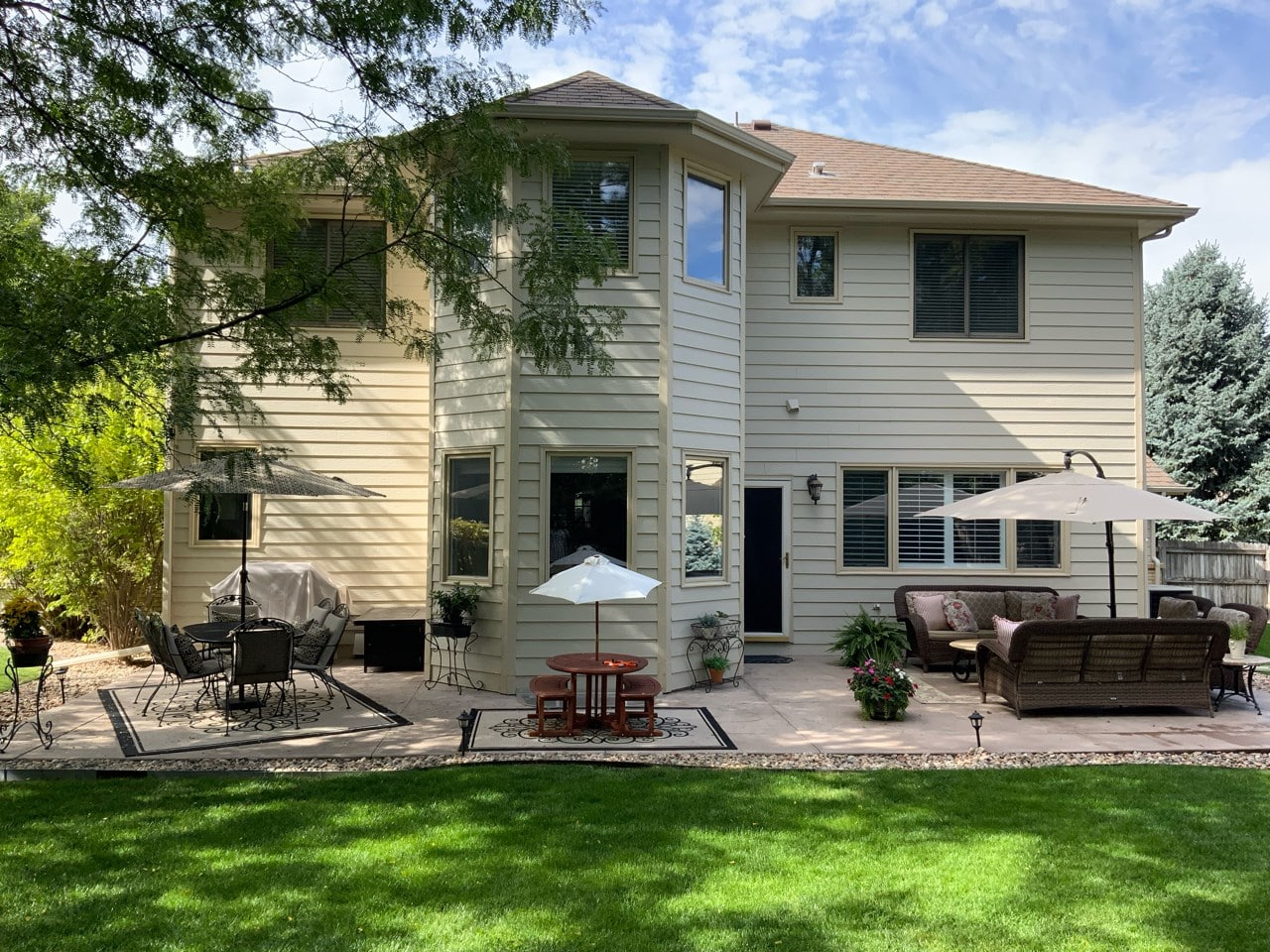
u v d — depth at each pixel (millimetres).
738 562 10359
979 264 12602
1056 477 9672
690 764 6570
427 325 11492
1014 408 12477
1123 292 12578
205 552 11234
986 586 12031
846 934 3703
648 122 9094
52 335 6000
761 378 12352
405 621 10500
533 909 3910
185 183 7129
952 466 12406
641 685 7605
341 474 11477
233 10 6418
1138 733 7668
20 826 4973
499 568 9336
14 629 10750
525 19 6832
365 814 5188
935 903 4012
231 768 6316
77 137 6836
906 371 12430
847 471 12453
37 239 7094
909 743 7238
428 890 4109
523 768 6328
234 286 7164
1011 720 8141
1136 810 5367
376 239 9172
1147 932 3752
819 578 12258
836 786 5867
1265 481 24453
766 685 9859
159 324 6754
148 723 7711
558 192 9516
